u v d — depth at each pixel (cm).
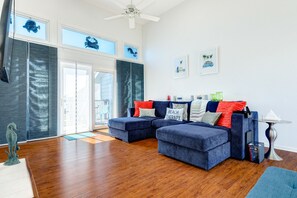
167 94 509
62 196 163
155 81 549
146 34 581
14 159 153
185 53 457
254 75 329
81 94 463
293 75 283
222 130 253
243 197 160
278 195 99
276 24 301
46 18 391
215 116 295
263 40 317
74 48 439
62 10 417
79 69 457
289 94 288
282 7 295
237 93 353
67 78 434
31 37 370
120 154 283
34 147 321
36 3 377
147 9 497
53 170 221
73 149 310
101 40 504
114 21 524
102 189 176
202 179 195
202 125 297
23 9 359
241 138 249
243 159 254
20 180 124
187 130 250
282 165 232
